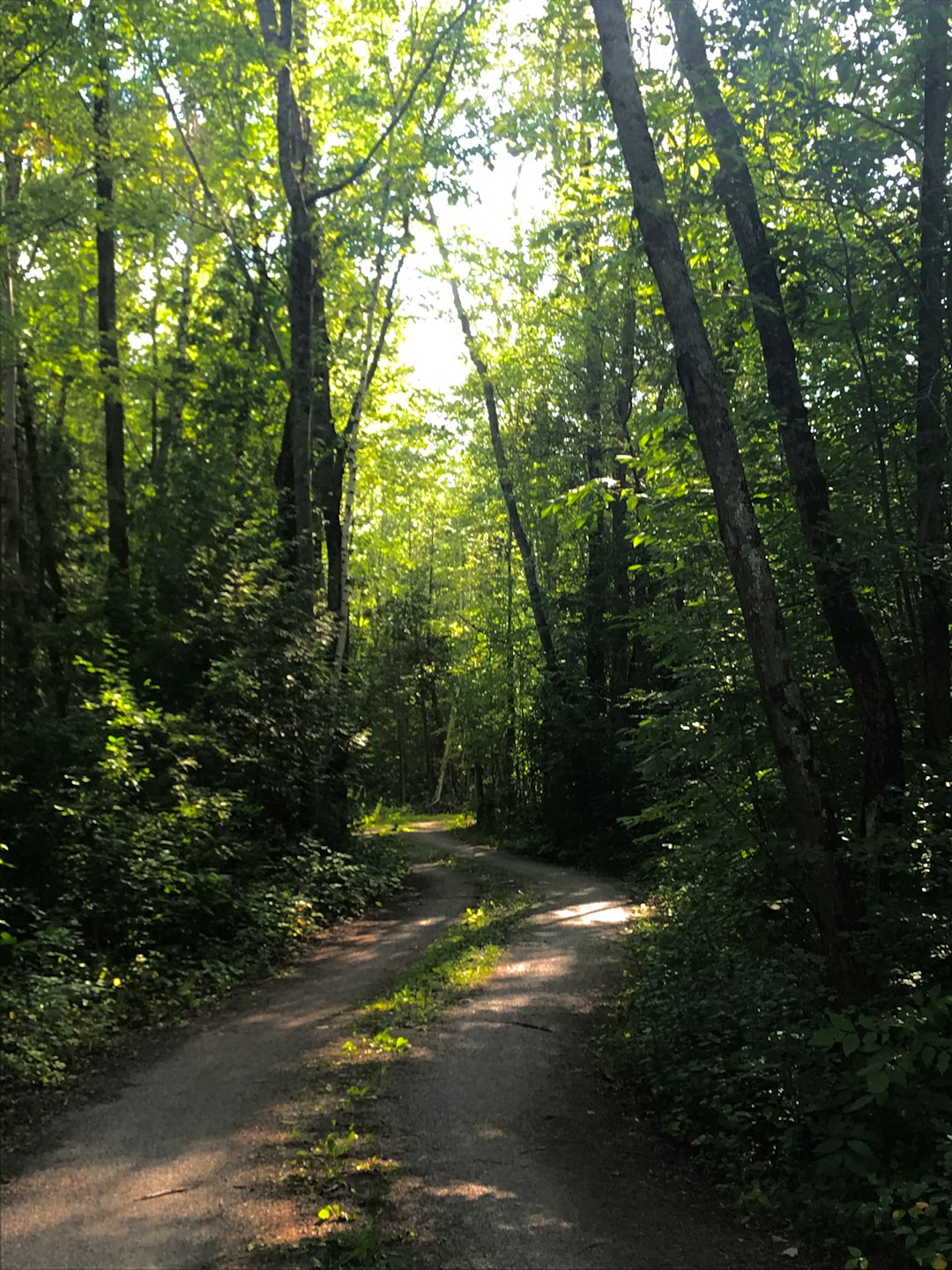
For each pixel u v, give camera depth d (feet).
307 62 60.03
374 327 77.51
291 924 45.50
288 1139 20.18
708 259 32.19
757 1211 17.39
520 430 93.81
